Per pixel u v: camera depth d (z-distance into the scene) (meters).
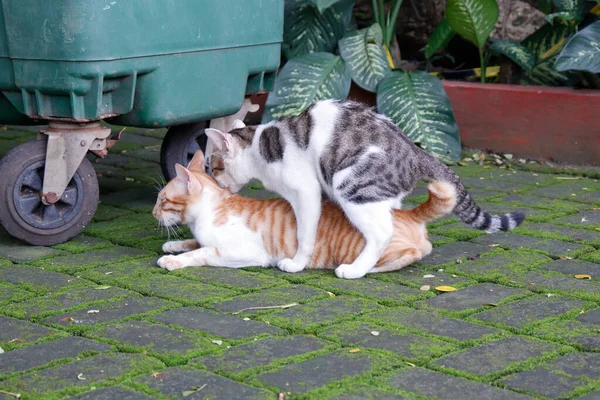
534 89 7.42
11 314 4.15
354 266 4.70
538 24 8.89
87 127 5.16
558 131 7.28
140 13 4.92
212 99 5.46
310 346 3.75
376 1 8.78
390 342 3.80
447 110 7.60
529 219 5.86
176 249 5.14
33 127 8.86
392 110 7.63
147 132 8.68
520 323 4.03
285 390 3.32
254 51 5.69
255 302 4.31
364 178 4.64
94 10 4.72
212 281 4.65
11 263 4.97
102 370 3.49
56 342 3.79
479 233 5.54
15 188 5.09
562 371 3.50
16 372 3.48
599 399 3.26
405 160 4.79
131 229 5.64
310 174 4.79
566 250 5.18
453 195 4.68
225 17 5.40
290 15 8.37
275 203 4.98
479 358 3.63
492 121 7.61
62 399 3.25
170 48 5.12
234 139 5.02
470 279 4.69
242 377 3.43
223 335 3.87
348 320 4.07
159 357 3.62
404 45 9.56
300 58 7.95
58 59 4.80
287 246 4.89
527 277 4.70
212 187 5.00
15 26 4.87
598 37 7.11
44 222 5.23
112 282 4.61
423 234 4.96
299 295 4.43
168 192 4.95
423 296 4.41
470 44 9.12
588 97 7.07
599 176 7.02
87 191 5.34
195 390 3.31
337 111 4.77
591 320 4.08
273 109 7.76
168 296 4.39
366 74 7.96
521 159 7.49
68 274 4.78
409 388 3.35
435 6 9.25
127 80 5.01
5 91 5.14
